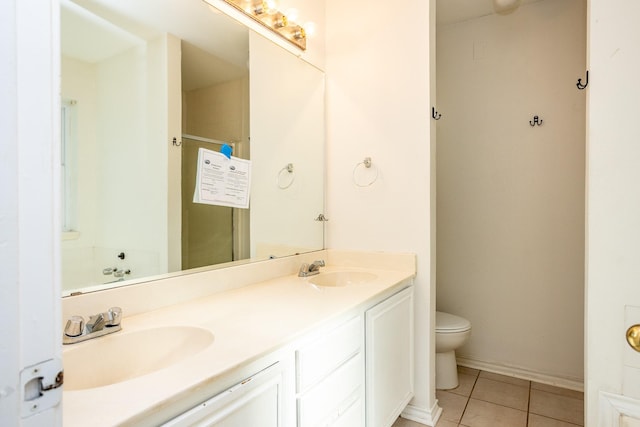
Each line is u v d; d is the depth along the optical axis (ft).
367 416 4.49
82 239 3.42
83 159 3.46
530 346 7.46
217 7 4.80
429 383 5.93
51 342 1.20
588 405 3.76
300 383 3.24
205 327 3.26
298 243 6.31
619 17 3.60
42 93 1.18
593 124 3.71
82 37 3.44
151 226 4.02
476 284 8.02
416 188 6.06
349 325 4.06
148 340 3.21
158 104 4.12
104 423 1.80
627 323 3.54
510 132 7.64
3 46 1.07
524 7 7.50
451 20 8.12
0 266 1.07
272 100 5.72
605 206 3.65
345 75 6.77
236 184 5.12
